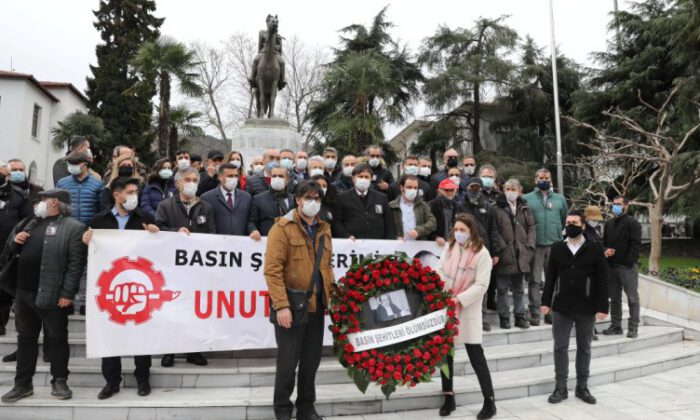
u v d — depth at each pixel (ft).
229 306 15.58
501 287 20.61
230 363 16.33
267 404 13.20
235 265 15.80
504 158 78.48
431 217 19.22
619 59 71.72
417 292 13.74
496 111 87.30
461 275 14.67
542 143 79.82
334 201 18.19
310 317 12.80
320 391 14.80
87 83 96.22
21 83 84.64
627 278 22.27
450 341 13.43
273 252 12.42
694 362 21.13
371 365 12.61
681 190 39.93
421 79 89.45
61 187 18.20
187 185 16.47
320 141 86.07
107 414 12.79
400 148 114.01
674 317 25.90
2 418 12.80
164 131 58.13
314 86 108.88
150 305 14.53
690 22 51.11
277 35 40.86
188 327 14.96
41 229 13.67
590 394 15.57
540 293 23.43
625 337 22.24
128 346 14.02
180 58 56.95
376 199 18.57
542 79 82.89
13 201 19.24
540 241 21.90
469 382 16.14
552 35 67.72
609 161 49.60
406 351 13.03
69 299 13.41
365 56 58.13
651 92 66.39
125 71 96.48
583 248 15.66
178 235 15.20
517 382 16.07
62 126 72.13
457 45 85.20
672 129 59.98
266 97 40.40
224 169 17.51
